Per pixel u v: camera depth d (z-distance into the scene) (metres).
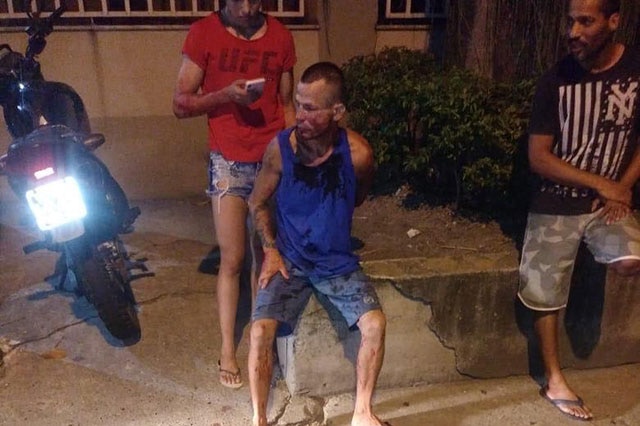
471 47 4.60
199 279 4.18
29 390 3.18
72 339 3.57
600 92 2.81
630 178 2.92
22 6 4.98
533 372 3.43
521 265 3.14
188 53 2.99
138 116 5.24
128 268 4.19
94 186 3.25
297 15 5.29
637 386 3.36
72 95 3.76
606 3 2.63
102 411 3.06
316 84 2.49
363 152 2.72
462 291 3.19
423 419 3.09
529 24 4.30
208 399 3.16
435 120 3.61
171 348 3.51
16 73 3.71
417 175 4.15
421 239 3.61
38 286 4.05
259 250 3.18
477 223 3.78
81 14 5.01
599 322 3.40
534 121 2.96
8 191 5.21
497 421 3.09
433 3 5.35
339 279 2.83
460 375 3.37
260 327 2.73
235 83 2.80
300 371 3.15
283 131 2.72
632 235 2.88
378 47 5.33
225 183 3.06
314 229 2.75
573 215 2.99
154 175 5.39
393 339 3.21
